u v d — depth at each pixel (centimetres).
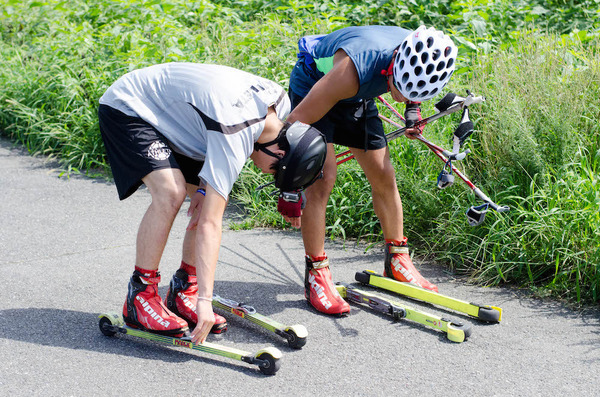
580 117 436
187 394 257
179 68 280
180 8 734
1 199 495
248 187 504
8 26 793
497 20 655
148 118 278
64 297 342
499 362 286
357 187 457
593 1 677
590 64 464
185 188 285
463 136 313
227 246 423
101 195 511
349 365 283
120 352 288
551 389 265
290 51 590
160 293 351
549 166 407
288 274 382
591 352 294
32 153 607
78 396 254
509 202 407
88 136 583
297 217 278
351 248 425
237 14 760
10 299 338
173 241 428
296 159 262
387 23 694
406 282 354
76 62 639
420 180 432
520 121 418
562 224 368
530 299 350
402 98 303
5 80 669
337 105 324
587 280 353
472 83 482
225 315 329
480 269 378
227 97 263
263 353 271
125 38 652
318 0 722
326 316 330
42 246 413
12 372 269
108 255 402
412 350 296
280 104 280
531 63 470
